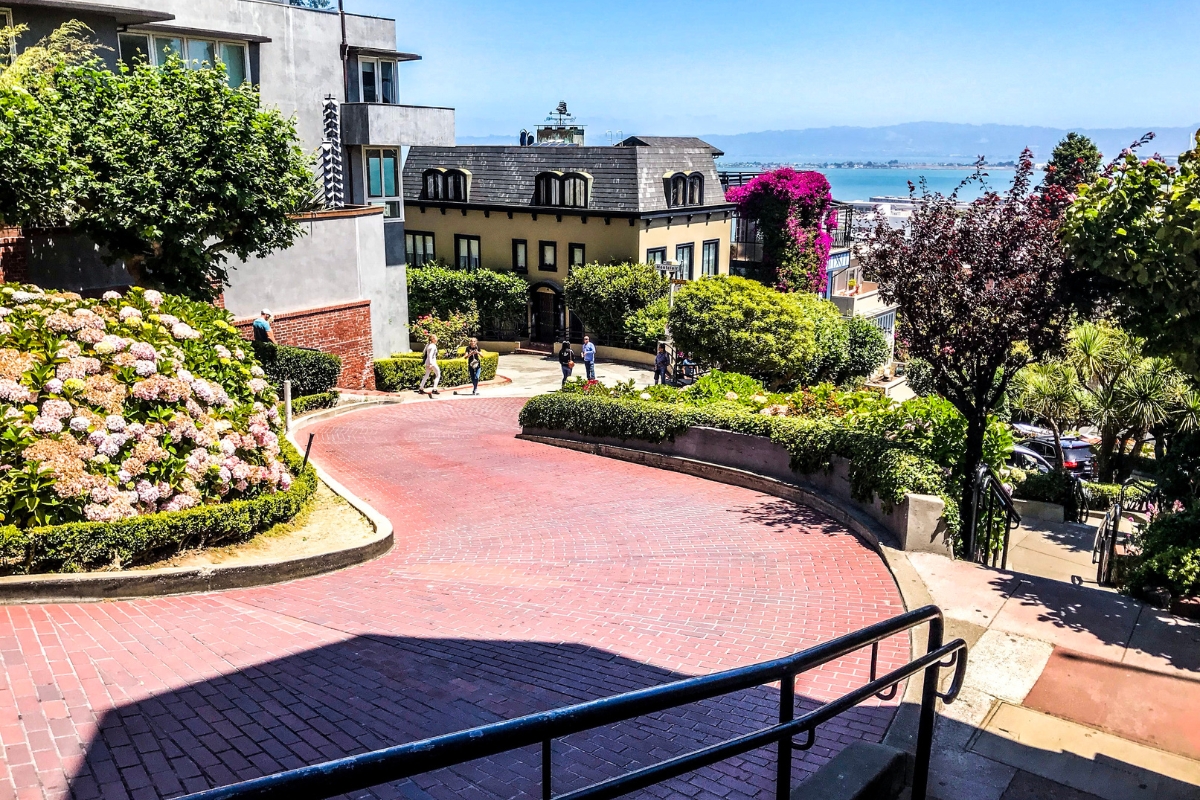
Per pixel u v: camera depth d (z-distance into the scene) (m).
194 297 18.39
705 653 7.10
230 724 5.41
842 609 8.20
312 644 7.11
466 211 45.22
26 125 14.89
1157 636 7.05
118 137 16.09
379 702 5.89
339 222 24.53
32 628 6.92
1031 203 9.41
